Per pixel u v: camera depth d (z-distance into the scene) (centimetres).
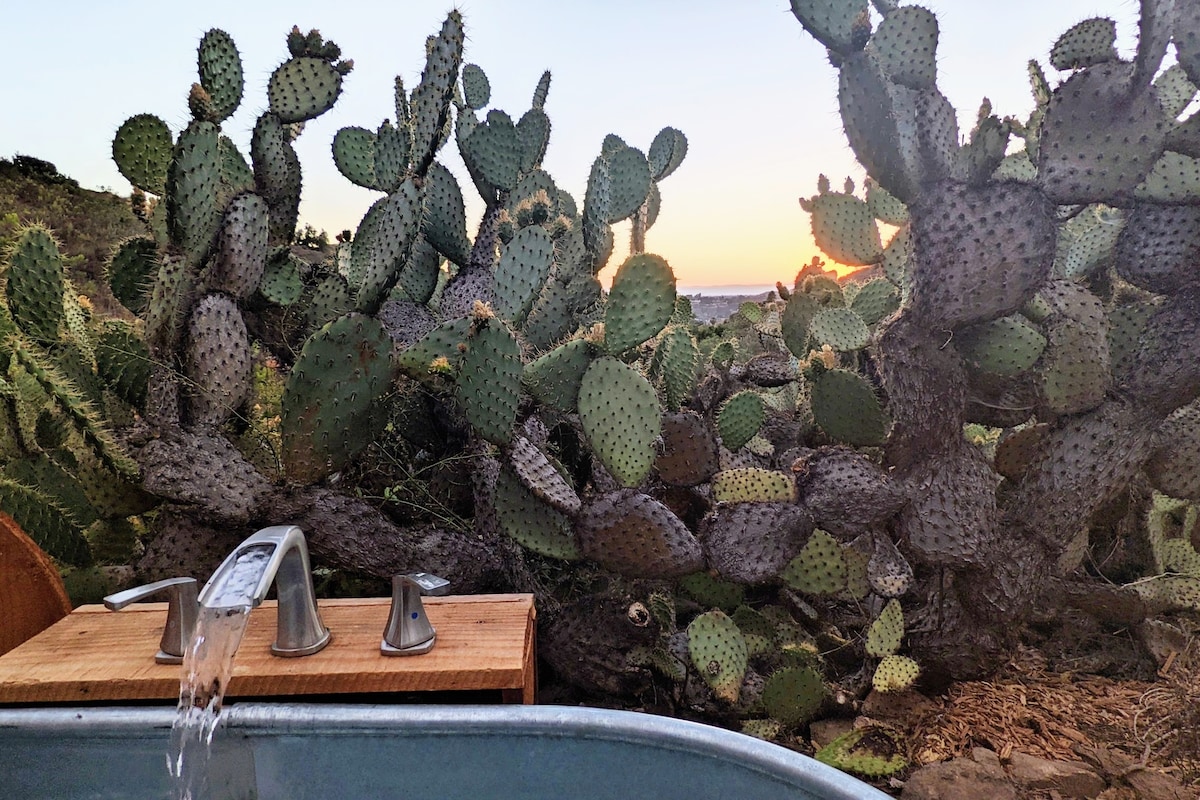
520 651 125
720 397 303
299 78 262
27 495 186
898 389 198
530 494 197
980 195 185
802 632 230
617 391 194
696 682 208
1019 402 227
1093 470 197
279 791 112
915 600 241
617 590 224
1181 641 222
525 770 107
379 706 110
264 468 244
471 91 329
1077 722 193
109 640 134
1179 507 269
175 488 187
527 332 263
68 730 111
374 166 278
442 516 246
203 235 211
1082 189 182
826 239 285
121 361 224
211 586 105
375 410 201
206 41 241
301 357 184
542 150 299
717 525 202
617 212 296
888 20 184
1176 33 176
